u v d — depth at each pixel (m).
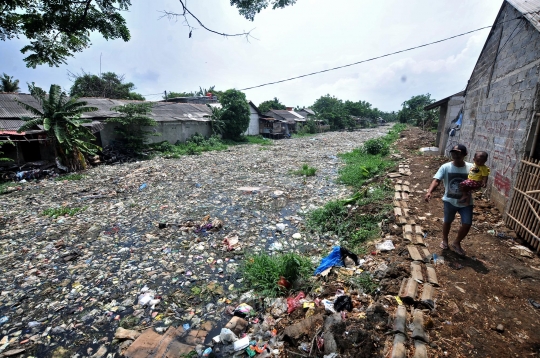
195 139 25.20
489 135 7.63
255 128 35.84
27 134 13.77
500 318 3.06
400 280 3.85
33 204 9.12
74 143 14.30
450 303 3.30
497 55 7.54
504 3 7.09
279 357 3.02
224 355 3.22
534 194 4.64
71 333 3.72
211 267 5.26
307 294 4.18
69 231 6.95
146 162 16.83
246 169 14.41
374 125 72.69
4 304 4.29
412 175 10.42
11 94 17.12
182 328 3.74
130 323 3.88
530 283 3.67
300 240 6.29
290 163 15.97
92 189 10.81
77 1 5.19
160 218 7.73
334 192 9.82
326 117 53.19
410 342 2.77
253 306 4.13
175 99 34.00
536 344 2.70
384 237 5.62
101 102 21.22
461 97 13.87
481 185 4.00
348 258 5.01
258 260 5.09
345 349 2.79
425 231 5.52
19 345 3.51
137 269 5.22
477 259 4.29
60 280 4.92
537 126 5.02
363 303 3.61
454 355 2.60
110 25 5.88
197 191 10.34
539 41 5.21
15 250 6.02
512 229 5.24
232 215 7.91
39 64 6.47
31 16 5.41
